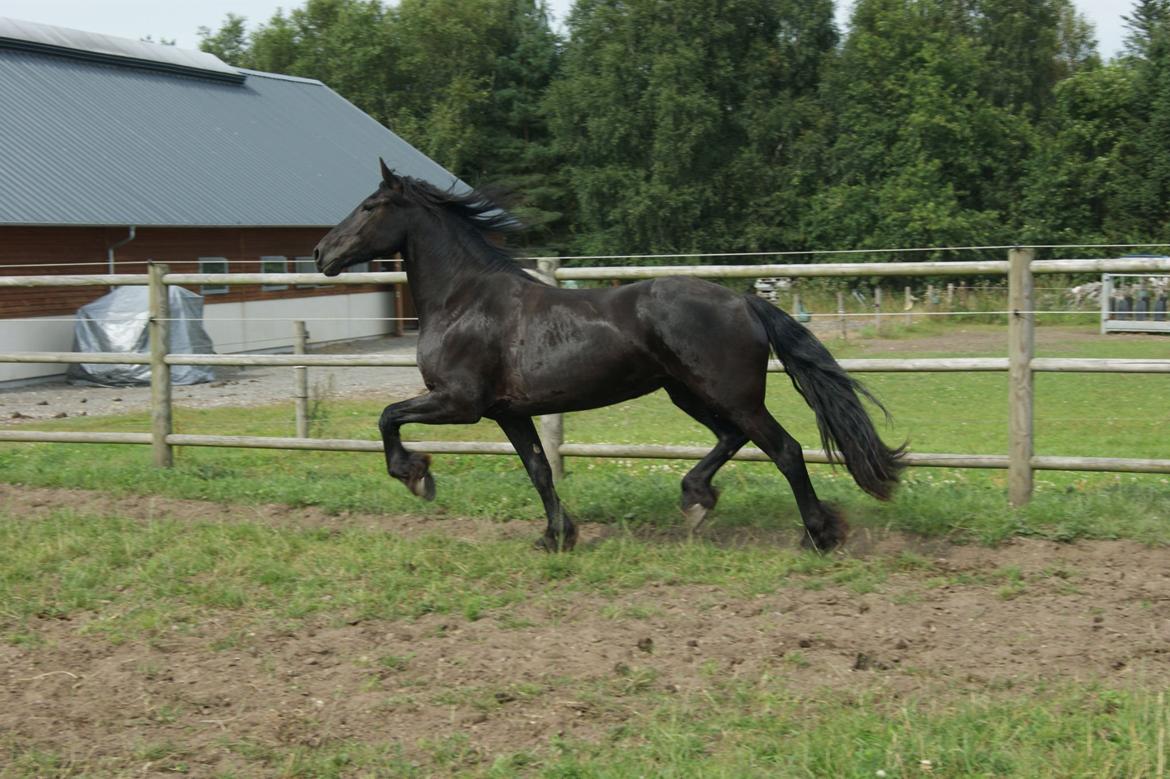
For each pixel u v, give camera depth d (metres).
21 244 18.88
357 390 16.81
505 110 47.41
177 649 5.37
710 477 6.64
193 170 24.30
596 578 6.18
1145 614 5.37
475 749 4.23
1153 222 37.09
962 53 38.25
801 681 4.75
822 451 7.36
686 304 6.10
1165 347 17.34
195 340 18.78
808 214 39.16
